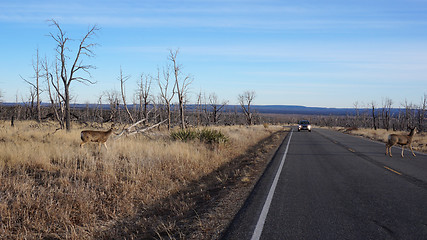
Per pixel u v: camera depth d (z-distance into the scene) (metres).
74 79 21.03
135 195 7.36
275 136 30.86
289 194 7.07
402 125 82.12
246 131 32.19
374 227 4.86
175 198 7.42
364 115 103.56
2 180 7.16
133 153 11.58
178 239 4.64
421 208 5.91
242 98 67.00
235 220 5.30
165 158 11.24
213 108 56.22
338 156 14.61
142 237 5.04
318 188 7.70
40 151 10.55
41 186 7.18
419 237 4.45
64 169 8.76
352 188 7.69
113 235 5.20
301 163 12.25
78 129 23.30
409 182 8.45
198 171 10.34
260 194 7.09
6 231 4.91
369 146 20.14
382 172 10.11
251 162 12.64
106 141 14.55
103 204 6.58
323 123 134.75
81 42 20.97
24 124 27.25
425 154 15.67
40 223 5.37
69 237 5.00
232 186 8.16
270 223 5.08
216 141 16.86
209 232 4.82
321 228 4.83
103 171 9.02
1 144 11.80
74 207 6.18
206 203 6.77
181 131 17.92
